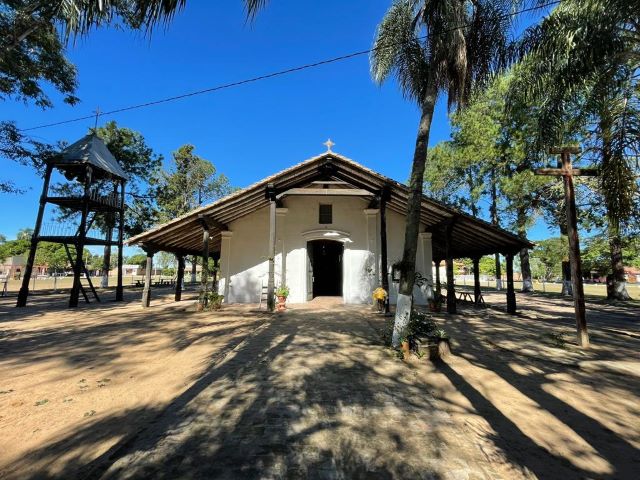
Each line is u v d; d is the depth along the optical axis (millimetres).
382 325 8453
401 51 8539
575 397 4172
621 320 10531
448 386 4453
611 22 7809
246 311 11203
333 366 4957
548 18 8250
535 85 9203
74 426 3289
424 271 13219
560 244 19172
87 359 5645
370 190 11977
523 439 3152
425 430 3045
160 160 28781
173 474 2330
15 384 4449
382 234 11031
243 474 2336
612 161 8180
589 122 10859
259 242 13719
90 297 18469
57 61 13320
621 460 2850
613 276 17625
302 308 11914
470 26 7582
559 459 2842
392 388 4105
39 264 58375
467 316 10688
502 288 29078
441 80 7805
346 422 3170
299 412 3371
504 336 7555
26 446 2928
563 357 5871
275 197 11367
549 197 17359
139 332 7902
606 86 9023
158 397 4012
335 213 13797
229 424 3098
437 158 24906
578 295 6848
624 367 5305
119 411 3635
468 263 60344
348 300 13266
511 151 19125
